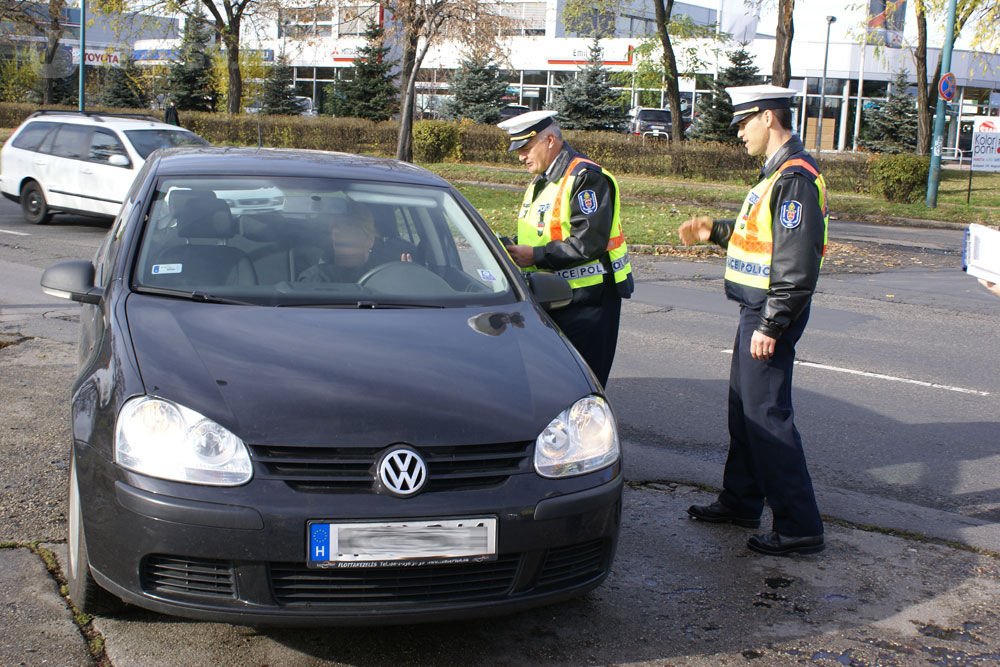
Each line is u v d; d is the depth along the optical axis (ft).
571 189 15.71
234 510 9.77
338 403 10.44
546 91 165.37
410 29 74.69
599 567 11.16
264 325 12.00
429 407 10.57
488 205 64.28
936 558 14.24
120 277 13.20
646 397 22.22
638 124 147.64
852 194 81.56
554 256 15.67
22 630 11.05
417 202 15.55
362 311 12.78
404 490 10.02
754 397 14.12
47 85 146.20
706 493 16.52
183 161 15.87
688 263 45.57
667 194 74.08
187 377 10.65
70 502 11.60
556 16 166.50
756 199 13.94
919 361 26.71
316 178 15.53
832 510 16.02
